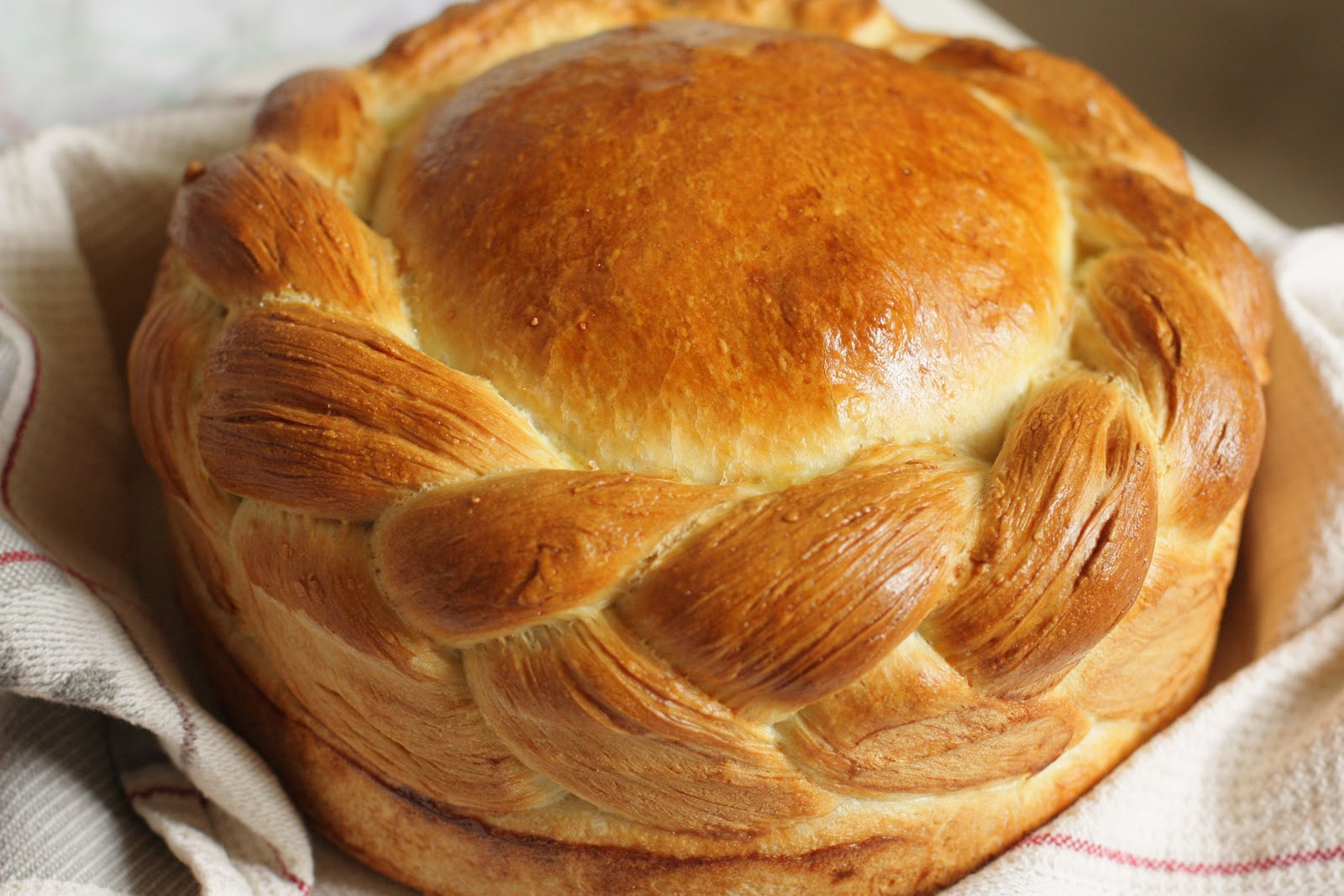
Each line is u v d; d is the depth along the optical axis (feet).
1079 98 1.43
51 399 1.41
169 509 1.37
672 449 1.14
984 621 1.10
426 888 1.25
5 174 1.50
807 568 1.07
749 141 1.24
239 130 1.63
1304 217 2.61
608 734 1.10
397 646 1.12
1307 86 2.55
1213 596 1.26
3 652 1.18
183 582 1.35
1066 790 1.24
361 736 1.20
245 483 1.16
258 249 1.22
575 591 1.08
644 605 1.08
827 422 1.14
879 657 1.08
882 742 1.12
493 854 1.20
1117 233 1.32
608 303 1.16
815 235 1.19
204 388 1.20
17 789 1.23
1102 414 1.16
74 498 1.40
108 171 1.56
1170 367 1.20
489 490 1.10
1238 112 2.66
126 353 1.58
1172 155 1.43
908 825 1.17
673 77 1.29
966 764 1.15
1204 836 1.24
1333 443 1.37
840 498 1.09
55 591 1.24
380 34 2.18
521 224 1.20
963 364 1.18
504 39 1.45
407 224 1.26
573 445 1.15
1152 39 2.70
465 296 1.20
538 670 1.09
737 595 1.07
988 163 1.28
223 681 1.31
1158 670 1.24
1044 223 1.28
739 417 1.14
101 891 1.21
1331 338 1.41
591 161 1.23
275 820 1.24
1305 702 1.30
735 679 1.08
